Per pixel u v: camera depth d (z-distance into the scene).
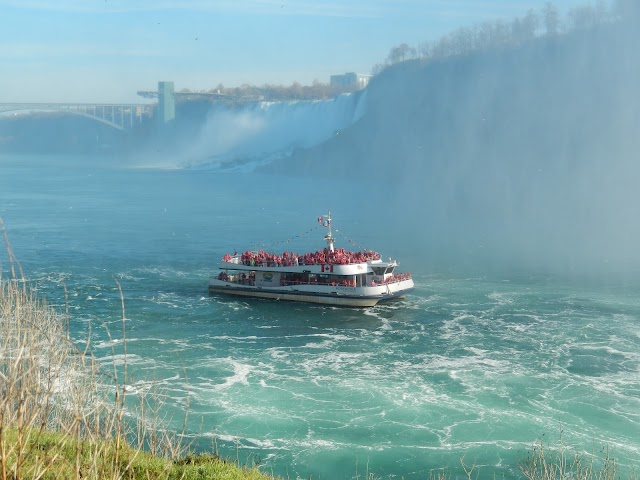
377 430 45.53
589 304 79.50
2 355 16.75
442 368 57.56
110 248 117.62
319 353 61.69
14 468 15.64
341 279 81.00
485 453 42.34
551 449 42.69
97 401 19.17
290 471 40.06
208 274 96.69
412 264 106.44
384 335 67.44
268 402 49.81
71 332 65.81
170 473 22.81
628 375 55.72
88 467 18.83
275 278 83.81
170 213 172.25
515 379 54.81
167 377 53.97
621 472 39.81
